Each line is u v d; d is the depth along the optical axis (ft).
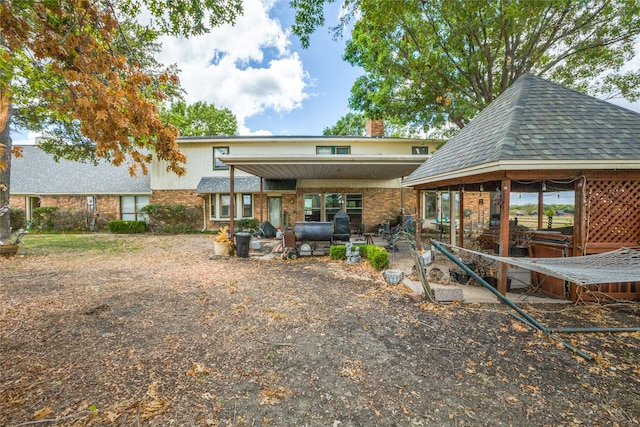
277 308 16.38
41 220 55.88
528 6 32.55
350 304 17.04
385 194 53.16
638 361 10.69
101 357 11.06
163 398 8.66
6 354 11.23
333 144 54.19
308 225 32.14
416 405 8.39
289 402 8.55
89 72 10.07
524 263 14.30
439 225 51.52
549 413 8.04
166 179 55.72
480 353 11.37
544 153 16.22
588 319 14.67
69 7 10.00
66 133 44.27
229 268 26.91
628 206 17.12
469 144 22.66
